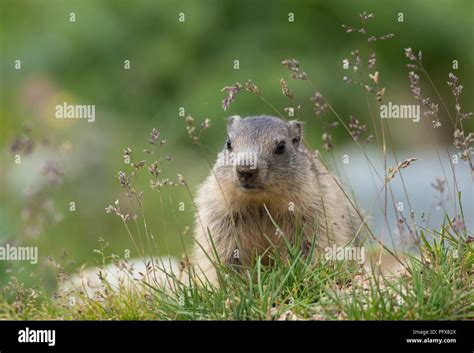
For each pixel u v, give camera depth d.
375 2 24.81
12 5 25.72
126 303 7.58
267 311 7.00
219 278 7.75
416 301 6.91
